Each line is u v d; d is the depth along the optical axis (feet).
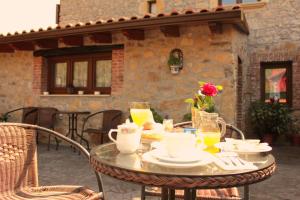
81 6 34.14
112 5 32.24
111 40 20.98
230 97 17.62
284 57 25.31
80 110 21.95
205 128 5.11
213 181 3.42
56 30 20.44
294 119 24.59
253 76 26.30
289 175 14.67
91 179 13.46
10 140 5.81
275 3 25.68
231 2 27.37
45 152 19.77
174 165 3.70
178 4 28.58
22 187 5.87
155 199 10.50
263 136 24.26
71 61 23.17
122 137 4.58
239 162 3.97
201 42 18.42
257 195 11.53
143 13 30.45
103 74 21.93
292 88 25.13
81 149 6.25
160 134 5.42
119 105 20.59
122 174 3.67
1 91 25.26
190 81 18.63
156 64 19.58
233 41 17.97
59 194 5.57
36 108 22.89
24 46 23.44
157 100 19.49
